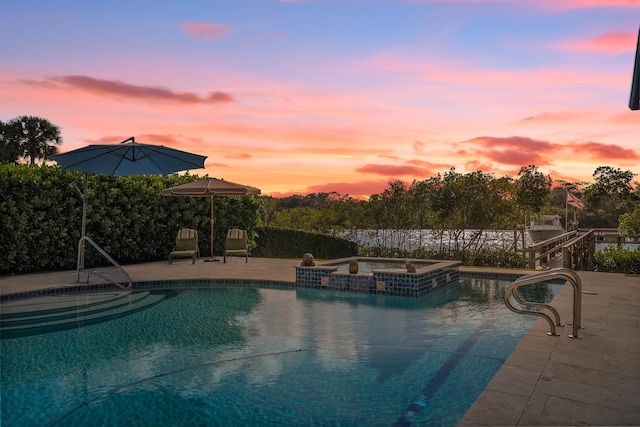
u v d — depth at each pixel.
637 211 19.91
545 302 8.08
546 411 3.01
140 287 9.49
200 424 3.46
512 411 3.01
